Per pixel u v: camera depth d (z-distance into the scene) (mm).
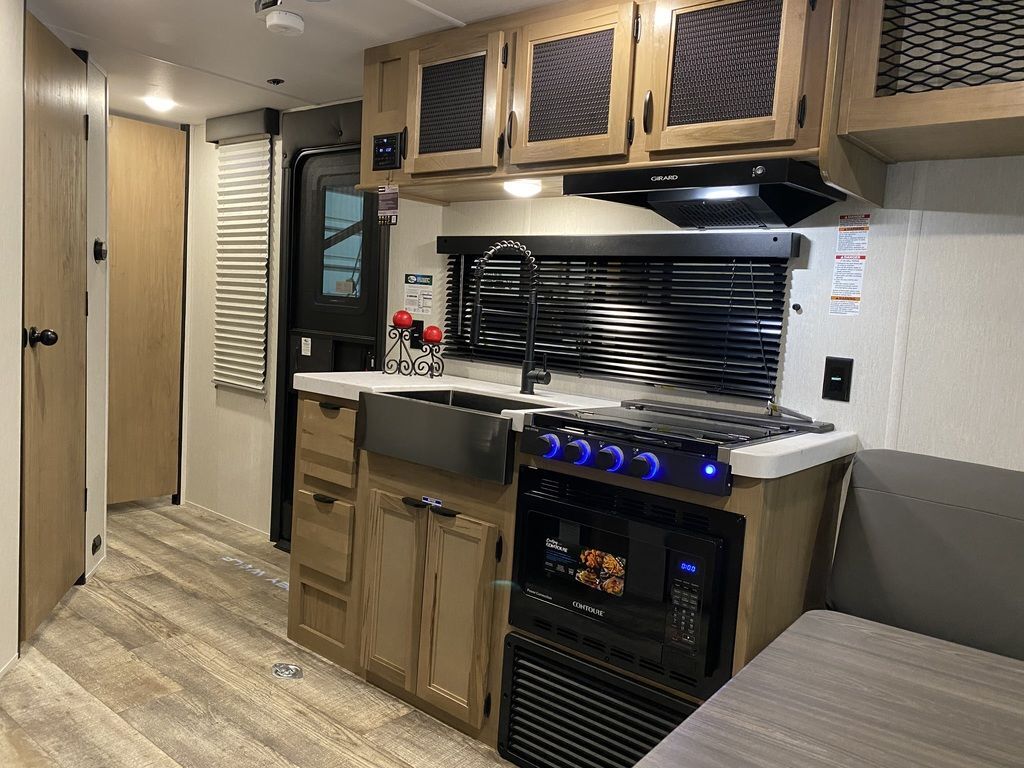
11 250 2432
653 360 2678
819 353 2330
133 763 2148
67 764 2119
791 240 2311
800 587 2082
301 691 2625
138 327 4484
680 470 1879
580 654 2160
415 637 2535
